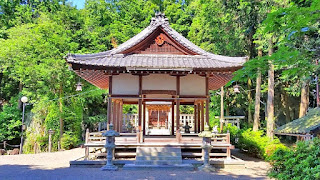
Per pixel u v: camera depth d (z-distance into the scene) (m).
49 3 27.39
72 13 23.08
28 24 22.39
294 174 7.69
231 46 20.66
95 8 29.12
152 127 24.23
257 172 10.30
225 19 19.81
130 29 26.50
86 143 11.80
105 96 25.78
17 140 24.59
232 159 11.72
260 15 17.67
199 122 16.05
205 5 20.77
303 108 17.98
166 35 13.89
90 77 14.37
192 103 17.02
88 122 25.30
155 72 12.41
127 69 11.94
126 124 21.80
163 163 10.97
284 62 7.57
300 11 6.39
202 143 11.03
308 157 7.64
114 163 11.12
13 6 27.86
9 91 29.22
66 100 21.91
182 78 13.07
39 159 14.16
